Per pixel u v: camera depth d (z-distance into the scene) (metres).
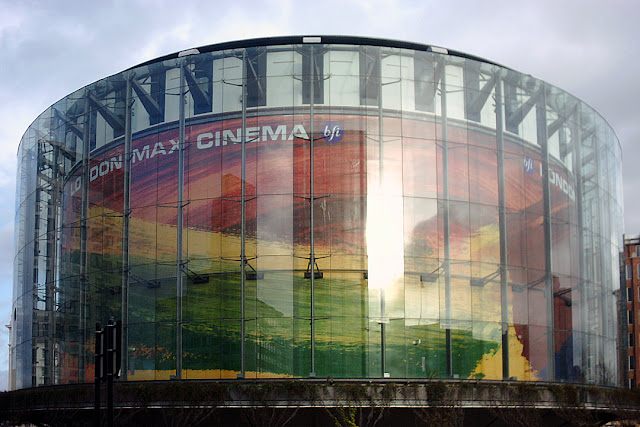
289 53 49.19
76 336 51.47
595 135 58.72
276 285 46.69
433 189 48.75
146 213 49.69
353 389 43.19
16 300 60.75
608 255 58.97
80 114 54.34
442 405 43.66
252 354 46.16
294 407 43.16
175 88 50.25
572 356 52.41
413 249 47.66
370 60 49.38
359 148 48.22
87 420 48.38
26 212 59.56
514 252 50.53
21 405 50.97
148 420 46.69
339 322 46.12
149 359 47.97
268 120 48.50
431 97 49.81
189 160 49.12
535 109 53.47
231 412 45.38
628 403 51.91
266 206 47.56
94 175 52.53
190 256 48.09
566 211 54.28
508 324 49.31
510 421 46.75
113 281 50.09
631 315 112.94
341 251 46.91
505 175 51.06
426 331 46.94
